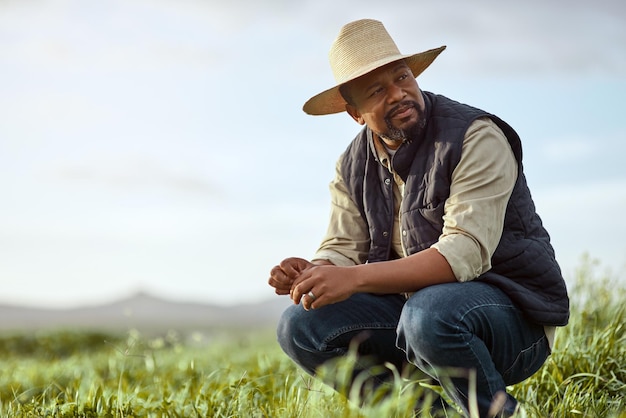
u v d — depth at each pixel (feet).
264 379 16.06
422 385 11.46
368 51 11.23
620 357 14.10
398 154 11.28
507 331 10.59
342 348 11.78
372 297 11.89
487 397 10.38
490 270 10.81
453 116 11.07
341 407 10.77
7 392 19.56
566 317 10.87
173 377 19.65
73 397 16.02
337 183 12.64
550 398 12.39
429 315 10.25
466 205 10.49
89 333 42.83
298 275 11.32
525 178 11.39
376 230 11.89
